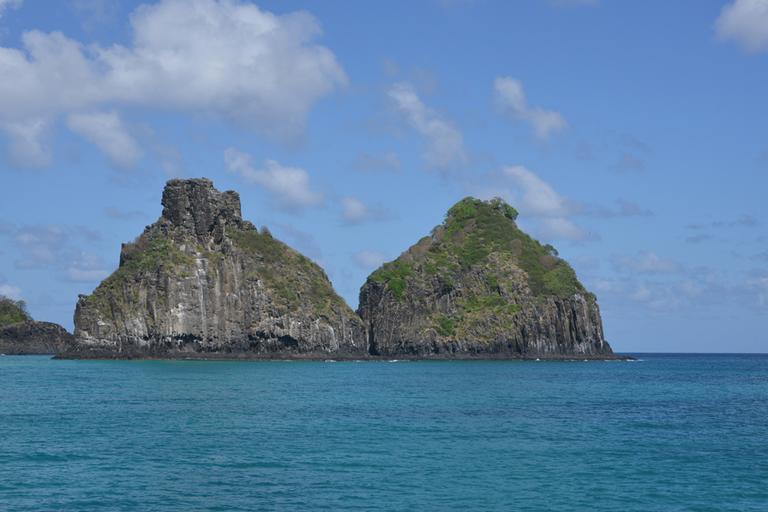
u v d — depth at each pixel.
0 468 63.78
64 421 90.38
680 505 55.78
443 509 54.06
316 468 65.06
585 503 55.97
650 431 87.88
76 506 53.44
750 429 90.75
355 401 117.62
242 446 74.38
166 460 67.50
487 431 85.75
